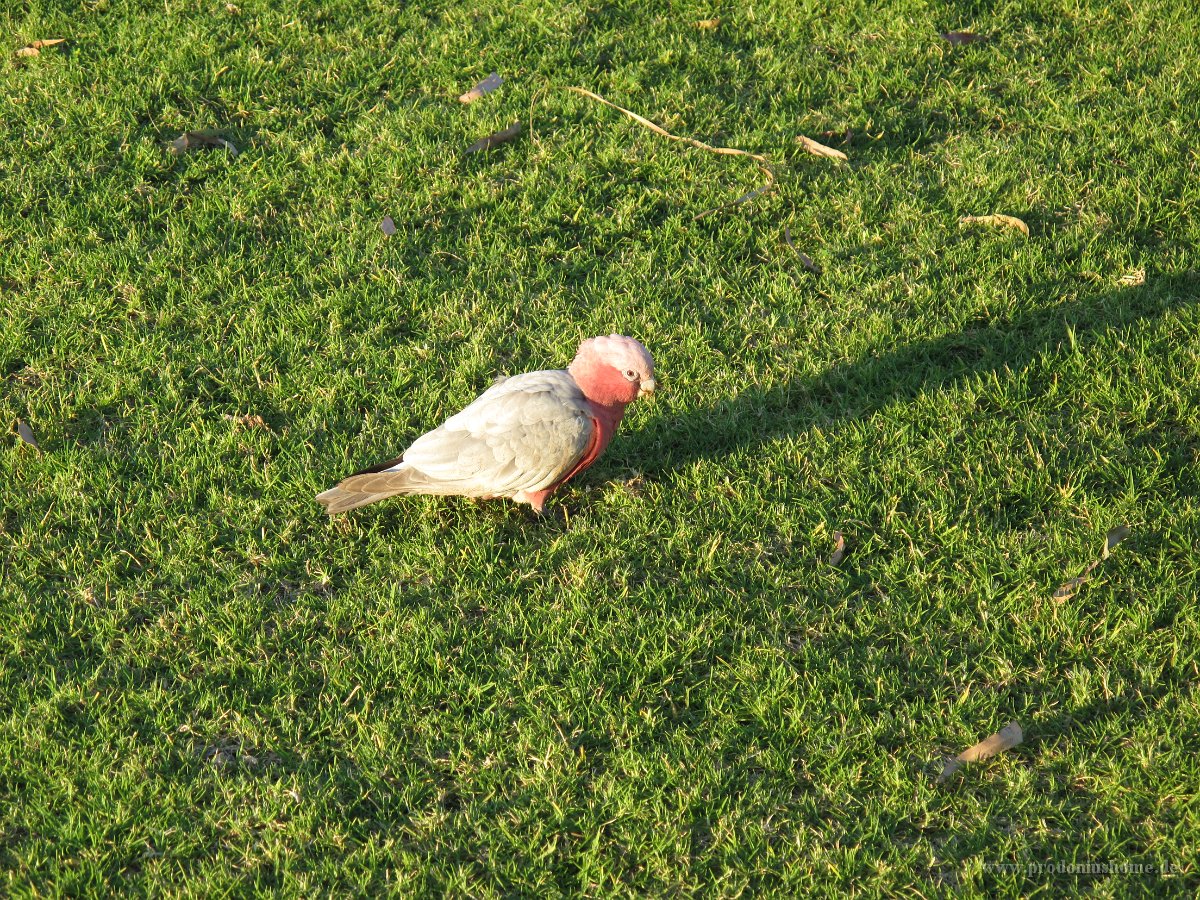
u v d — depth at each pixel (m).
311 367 10.62
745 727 7.67
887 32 15.30
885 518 9.06
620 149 13.20
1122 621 8.12
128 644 8.19
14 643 8.12
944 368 10.62
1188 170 12.49
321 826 7.11
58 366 10.59
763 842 6.95
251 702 7.91
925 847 6.90
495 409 8.74
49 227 12.12
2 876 6.73
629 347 8.78
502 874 6.85
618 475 9.82
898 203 12.39
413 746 7.60
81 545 8.88
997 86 14.33
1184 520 8.77
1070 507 9.11
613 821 7.12
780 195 12.53
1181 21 15.26
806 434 9.87
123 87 14.14
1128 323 10.70
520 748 7.54
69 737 7.53
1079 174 12.61
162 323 11.09
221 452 9.72
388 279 11.59
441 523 9.28
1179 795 7.06
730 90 14.41
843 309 11.20
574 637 8.30
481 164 13.22
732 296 11.48
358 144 13.52
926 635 8.19
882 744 7.58
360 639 8.32
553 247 12.02
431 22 15.67
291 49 15.04
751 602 8.52
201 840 7.00
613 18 15.77
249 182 12.85
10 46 15.07
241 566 8.86
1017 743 7.40
